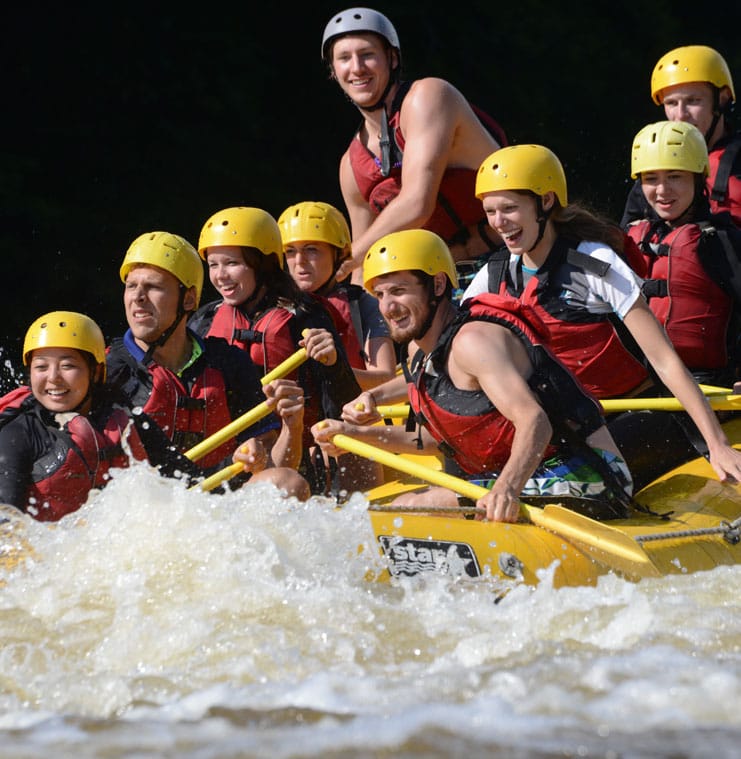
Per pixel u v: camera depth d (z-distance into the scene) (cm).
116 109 5744
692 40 7406
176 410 1989
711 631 1443
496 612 1476
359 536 1588
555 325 2000
